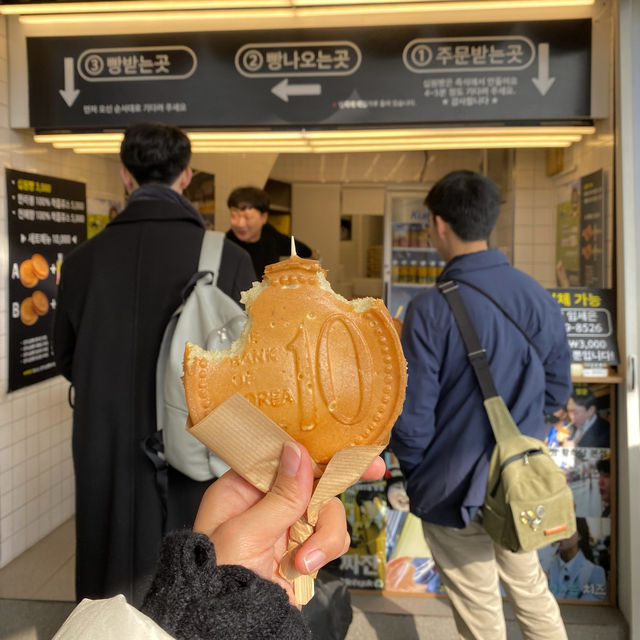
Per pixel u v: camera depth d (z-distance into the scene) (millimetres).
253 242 4379
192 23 3357
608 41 3172
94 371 1875
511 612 2836
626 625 2740
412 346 1984
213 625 568
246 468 700
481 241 2096
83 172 4141
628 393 2768
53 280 3691
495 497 1878
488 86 3266
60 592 3008
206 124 3408
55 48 3389
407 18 3268
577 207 3855
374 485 2971
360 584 2990
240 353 706
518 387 1989
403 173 6746
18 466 3389
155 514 1819
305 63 3340
